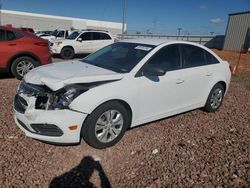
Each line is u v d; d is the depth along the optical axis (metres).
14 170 3.16
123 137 4.21
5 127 4.25
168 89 4.43
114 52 4.80
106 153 3.71
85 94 3.47
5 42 7.33
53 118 3.38
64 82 3.46
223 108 6.16
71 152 3.66
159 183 3.09
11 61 7.48
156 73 4.06
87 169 3.31
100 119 3.66
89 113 3.49
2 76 8.23
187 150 3.91
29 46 7.65
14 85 7.03
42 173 3.16
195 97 5.09
